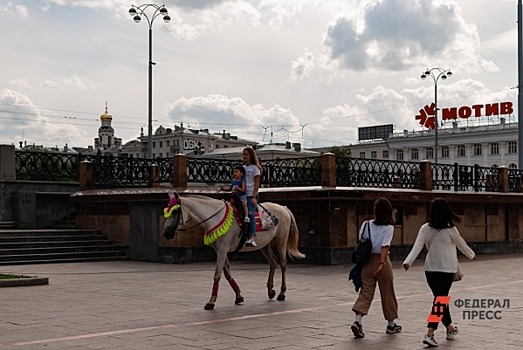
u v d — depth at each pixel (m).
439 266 8.80
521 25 32.16
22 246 21.36
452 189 26.47
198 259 21.62
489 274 18.39
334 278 16.84
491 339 9.00
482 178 27.94
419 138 114.06
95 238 23.28
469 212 26.88
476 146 107.31
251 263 21.56
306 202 21.27
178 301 12.59
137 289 14.47
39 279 15.21
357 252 9.23
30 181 26.41
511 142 102.75
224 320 10.43
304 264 21.03
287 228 13.18
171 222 11.63
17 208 25.47
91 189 25.27
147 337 9.02
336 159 21.59
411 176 24.42
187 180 22.41
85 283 15.59
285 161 23.12
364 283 9.26
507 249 28.50
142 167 24.23
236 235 12.10
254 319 10.54
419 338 9.07
